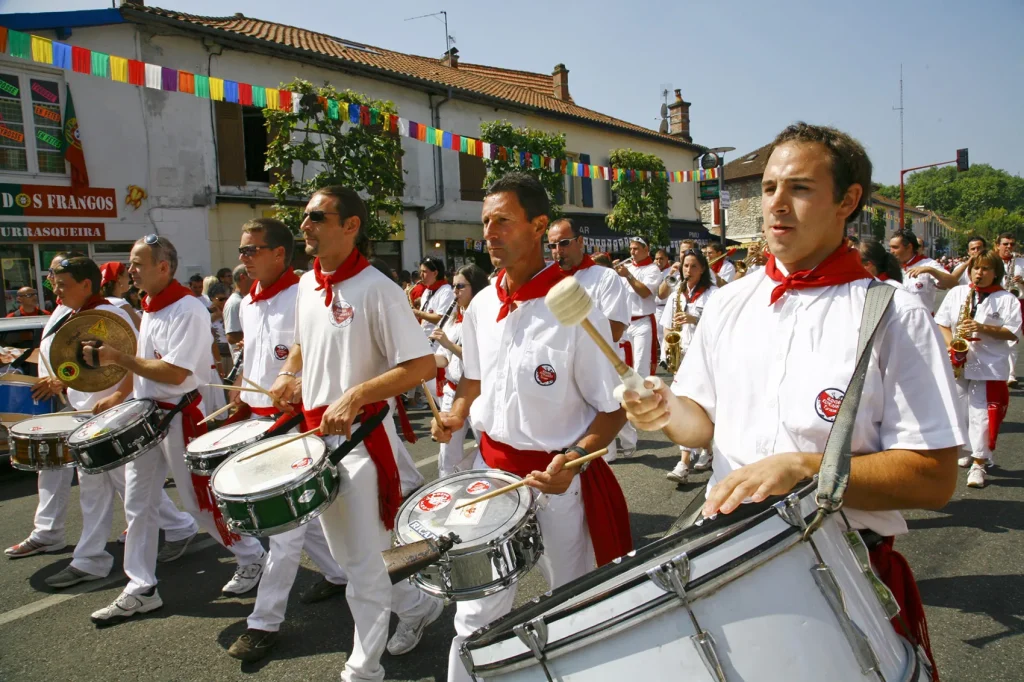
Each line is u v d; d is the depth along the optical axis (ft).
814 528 4.44
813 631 4.29
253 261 12.60
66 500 16.22
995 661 10.13
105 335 13.61
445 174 61.16
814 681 4.20
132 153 42.75
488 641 5.11
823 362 5.04
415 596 11.04
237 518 8.34
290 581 11.32
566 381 8.02
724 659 4.18
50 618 12.80
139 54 41.83
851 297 5.10
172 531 15.46
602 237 74.23
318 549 12.92
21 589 14.12
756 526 4.42
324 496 8.67
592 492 8.13
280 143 41.37
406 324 9.13
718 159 57.00
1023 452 20.83
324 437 9.61
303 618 12.41
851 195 5.25
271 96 24.29
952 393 4.73
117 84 41.86
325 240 9.29
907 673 4.62
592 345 7.94
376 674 9.29
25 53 17.19
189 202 45.06
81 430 12.26
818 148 5.17
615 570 5.07
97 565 14.34
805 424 5.00
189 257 45.27
